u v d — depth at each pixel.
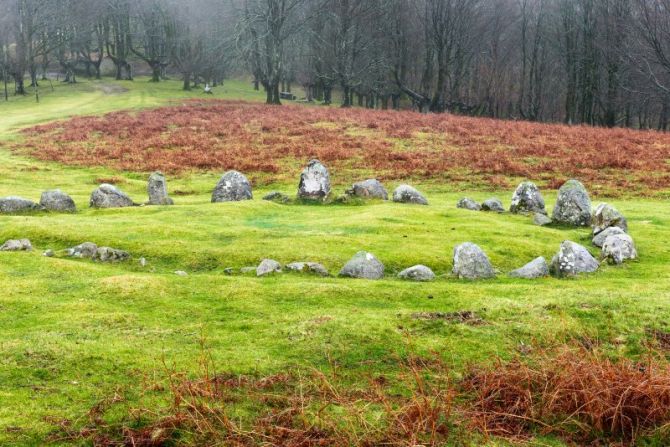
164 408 6.88
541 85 89.25
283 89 104.56
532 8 95.94
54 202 20.59
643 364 8.02
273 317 9.89
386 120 52.12
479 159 34.78
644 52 67.38
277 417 6.79
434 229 17.39
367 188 23.14
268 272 12.82
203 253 14.44
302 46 100.06
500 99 89.62
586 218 19.22
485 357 8.42
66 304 10.46
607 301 10.30
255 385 7.53
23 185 28.81
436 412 6.79
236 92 101.00
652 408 6.57
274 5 76.19
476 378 7.74
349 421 6.59
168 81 111.62
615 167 32.62
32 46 104.38
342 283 11.92
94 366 7.91
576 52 79.12
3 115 64.25
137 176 32.09
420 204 22.86
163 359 7.77
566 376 7.16
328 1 85.19
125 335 9.05
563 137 42.84
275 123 49.34
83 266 13.00
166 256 14.35
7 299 10.63
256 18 78.06
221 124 49.22
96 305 10.48
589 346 8.75
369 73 91.62
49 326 9.36
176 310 10.32
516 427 6.77
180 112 58.53
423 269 12.81
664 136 44.28
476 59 93.62
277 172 32.22
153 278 11.95
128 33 111.00
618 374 7.15
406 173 31.69
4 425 6.40
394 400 7.25
